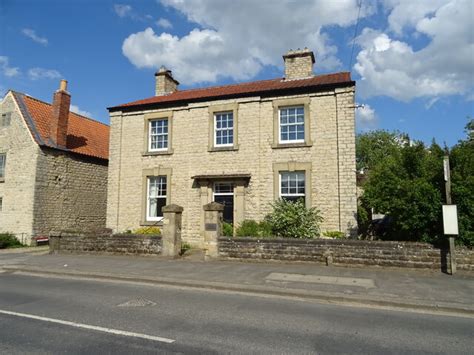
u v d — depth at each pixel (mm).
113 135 18719
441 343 5016
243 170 16078
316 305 7062
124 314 6273
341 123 14852
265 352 4594
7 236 18609
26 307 6750
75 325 5629
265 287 8242
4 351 4559
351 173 14461
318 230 13602
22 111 20812
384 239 12414
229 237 11961
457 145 10891
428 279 8969
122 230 17859
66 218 21047
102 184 23703
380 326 5738
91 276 10109
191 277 9383
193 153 17094
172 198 17203
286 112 15984
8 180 20391
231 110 16688
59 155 20906
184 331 5371
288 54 17797
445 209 9297
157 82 20984
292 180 15555
